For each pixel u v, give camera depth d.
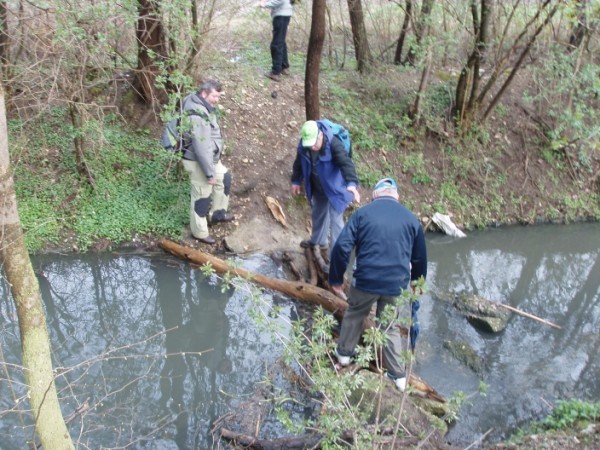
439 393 4.71
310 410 4.40
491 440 4.26
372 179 7.68
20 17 5.20
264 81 8.44
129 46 6.95
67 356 5.00
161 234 6.44
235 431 4.17
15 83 5.78
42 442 2.84
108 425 4.21
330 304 5.46
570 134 8.68
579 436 4.11
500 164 8.41
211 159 5.75
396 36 9.44
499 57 7.77
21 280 2.71
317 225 6.14
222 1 7.55
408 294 3.23
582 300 6.67
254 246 6.53
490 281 6.88
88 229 6.28
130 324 5.59
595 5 6.27
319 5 5.99
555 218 8.24
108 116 7.04
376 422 3.45
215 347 5.27
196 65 6.90
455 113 8.40
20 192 6.34
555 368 5.20
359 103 8.43
